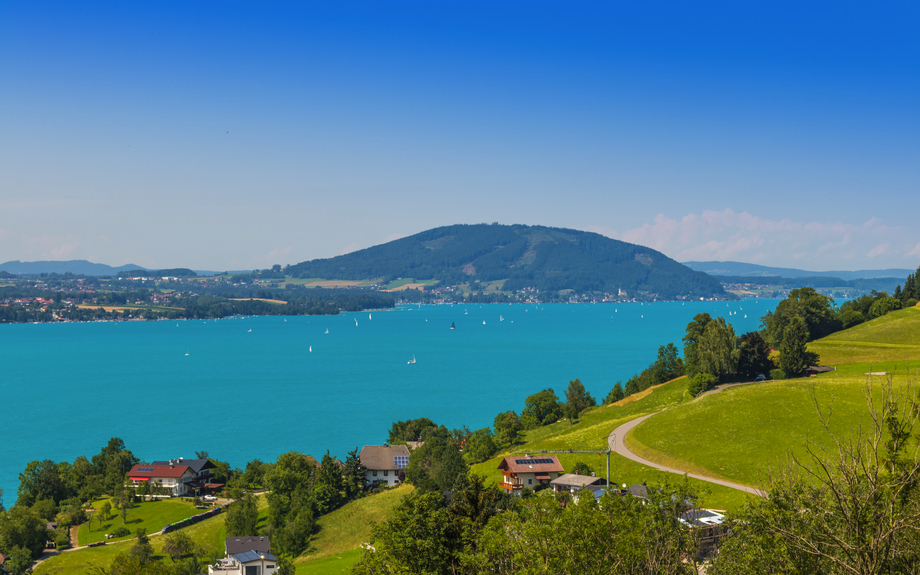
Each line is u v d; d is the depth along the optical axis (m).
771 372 152.00
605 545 34.81
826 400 108.25
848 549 22.92
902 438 23.53
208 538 102.69
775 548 30.22
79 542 107.62
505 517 41.62
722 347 152.50
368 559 42.22
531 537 36.56
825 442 92.88
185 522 112.38
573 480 91.44
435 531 44.22
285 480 116.44
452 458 109.12
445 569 43.06
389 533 43.81
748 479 86.19
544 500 39.00
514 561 36.91
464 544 44.03
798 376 148.00
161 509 122.69
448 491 98.56
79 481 134.38
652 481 87.31
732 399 118.44
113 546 103.31
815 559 27.16
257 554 86.44
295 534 98.12
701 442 103.62
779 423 103.69
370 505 109.31
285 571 80.25
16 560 94.75
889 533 21.28
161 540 104.50
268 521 108.31
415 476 117.62
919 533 23.56
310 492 113.25
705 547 46.28
